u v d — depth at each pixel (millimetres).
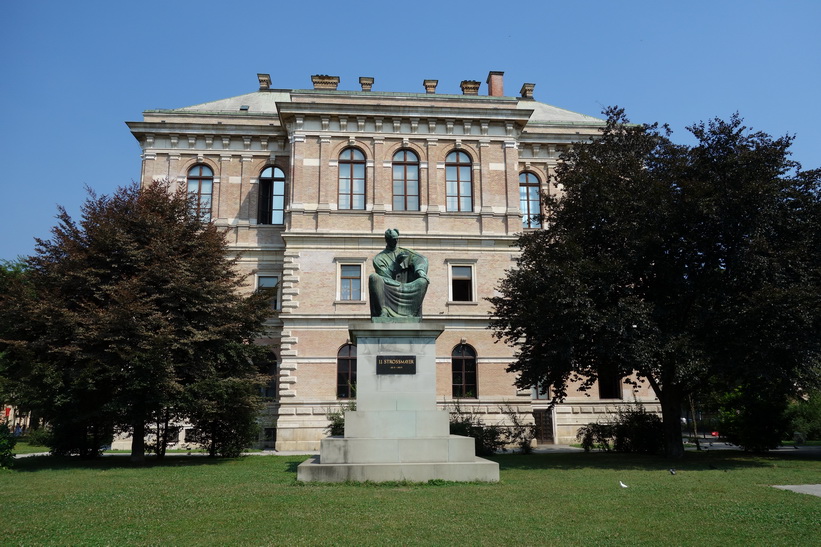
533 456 24531
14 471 18719
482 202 35531
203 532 8531
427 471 13328
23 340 22016
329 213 34344
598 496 12086
